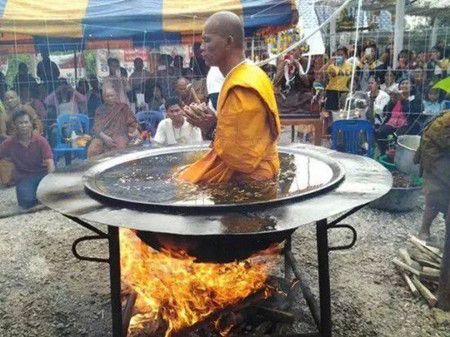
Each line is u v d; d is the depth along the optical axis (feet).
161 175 8.47
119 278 6.67
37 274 10.69
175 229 5.51
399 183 15.44
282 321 7.88
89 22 19.45
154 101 23.50
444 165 11.87
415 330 8.41
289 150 10.01
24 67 23.47
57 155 20.79
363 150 17.66
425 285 9.75
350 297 9.43
